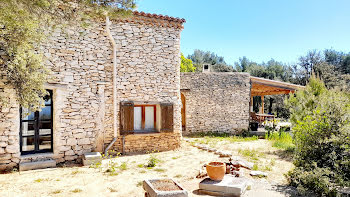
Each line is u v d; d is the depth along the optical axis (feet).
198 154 26.14
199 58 118.83
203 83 44.73
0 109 19.51
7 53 16.94
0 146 19.43
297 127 19.08
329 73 76.48
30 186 15.78
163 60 28.76
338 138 15.69
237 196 14.56
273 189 16.06
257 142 35.04
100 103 24.70
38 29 18.89
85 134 23.56
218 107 44.96
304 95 28.32
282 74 98.58
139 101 27.02
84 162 21.71
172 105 28.84
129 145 26.66
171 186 13.43
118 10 15.37
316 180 15.10
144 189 14.12
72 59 23.12
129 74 26.55
